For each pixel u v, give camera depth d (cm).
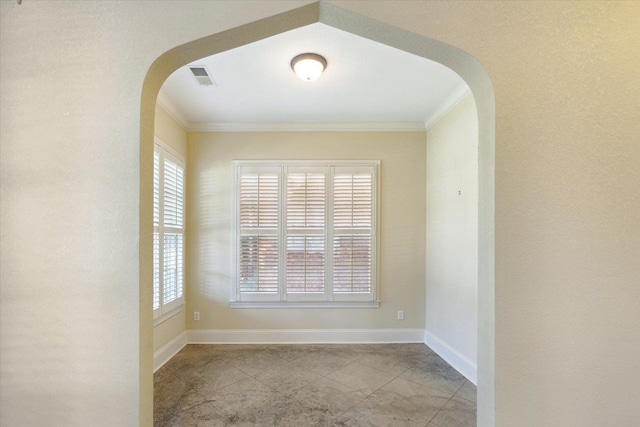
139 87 132
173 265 350
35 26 131
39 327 131
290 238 388
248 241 388
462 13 133
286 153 393
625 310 132
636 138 133
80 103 131
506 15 132
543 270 132
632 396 132
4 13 131
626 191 133
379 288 390
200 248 388
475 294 283
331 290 387
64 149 131
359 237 389
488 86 134
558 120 132
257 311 387
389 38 142
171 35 132
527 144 132
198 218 389
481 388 141
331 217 389
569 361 132
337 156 394
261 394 263
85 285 131
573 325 132
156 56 132
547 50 132
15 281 131
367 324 389
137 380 131
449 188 332
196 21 132
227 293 388
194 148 391
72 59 131
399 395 262
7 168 131
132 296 131
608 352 132
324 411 238
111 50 131
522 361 131
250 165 392
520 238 132
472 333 288
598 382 132
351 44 227
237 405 246
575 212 132
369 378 293
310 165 392
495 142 132
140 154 132
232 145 394
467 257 296
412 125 392
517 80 132
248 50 234
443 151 347
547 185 132
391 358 341
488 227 136
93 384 131
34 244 131
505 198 132
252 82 286
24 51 131
